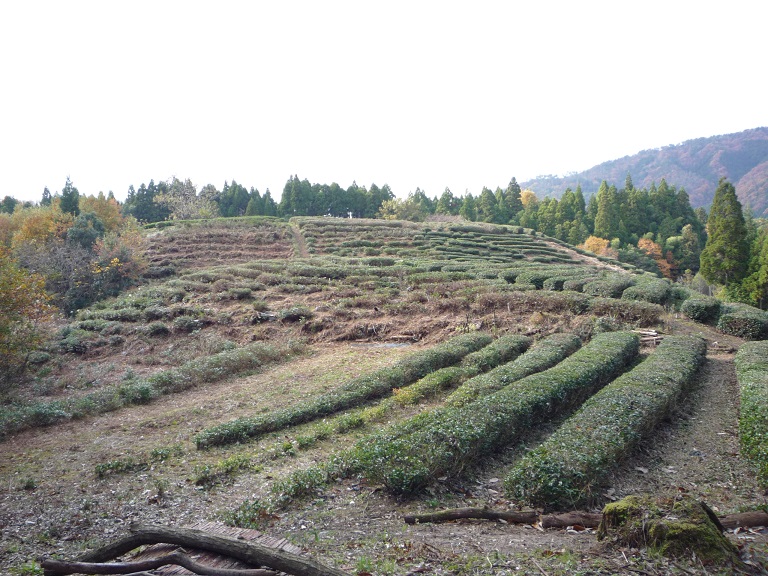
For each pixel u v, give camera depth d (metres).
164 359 24.64
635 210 80.31
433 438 10.52
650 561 5.91
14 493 10.57
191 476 11.34
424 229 59.25
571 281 31.33
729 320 24.00
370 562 6.44
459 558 6.56
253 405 17.19
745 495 9.23
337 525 8.25
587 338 23.25
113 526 8.81
